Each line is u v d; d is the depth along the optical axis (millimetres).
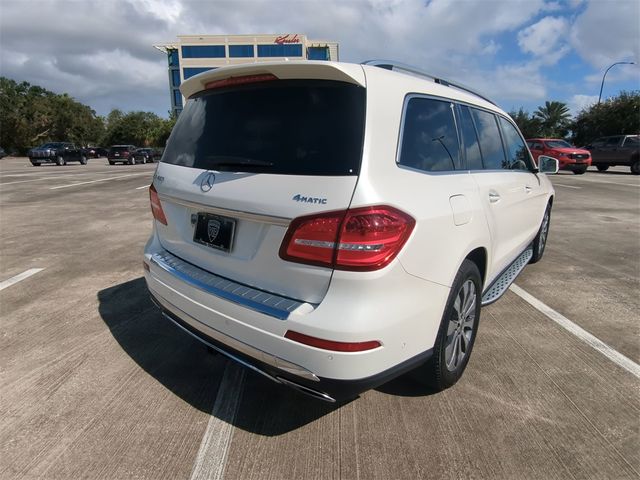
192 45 72438
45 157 31016
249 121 2514
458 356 2965
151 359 3365
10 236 7363
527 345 3607
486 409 2773
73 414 2715
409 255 2199
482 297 3469
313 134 2264
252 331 2271
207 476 2244
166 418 2686
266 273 2320
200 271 2711
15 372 3174
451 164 2857
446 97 2977
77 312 4215
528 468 2299
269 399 2885
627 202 11695
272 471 2277
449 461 2346
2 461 2332
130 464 2318
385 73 2451
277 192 2225
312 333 2076
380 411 2756
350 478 2234
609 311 4309
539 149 21688
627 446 2461
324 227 2080
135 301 4496
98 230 7840
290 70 2355
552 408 2789
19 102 61094
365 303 2076
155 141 76750
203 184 2586
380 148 2209
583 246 6883
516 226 4207
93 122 76125
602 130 45281
